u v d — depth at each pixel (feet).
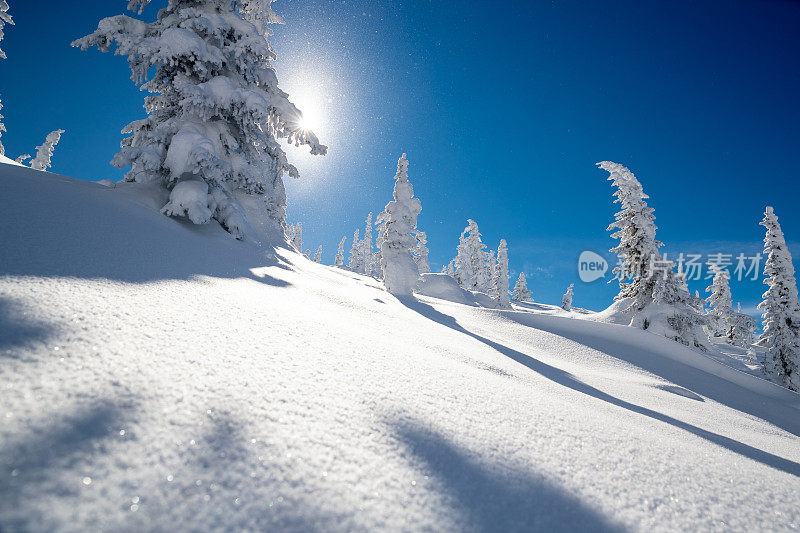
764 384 45.70
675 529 4.48
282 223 62.44
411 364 9.53
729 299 142.92
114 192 25.34
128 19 34.24
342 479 4.05
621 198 79.15
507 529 3.90
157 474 3.46
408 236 80.12
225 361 6.29
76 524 2.79
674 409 19.15
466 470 4.82
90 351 5.22
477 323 50.08
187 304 8.99
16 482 2.97
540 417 7.59
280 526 3.28
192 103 31.76
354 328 13.30
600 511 4.56
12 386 3.98
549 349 42.11
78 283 8.05
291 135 50.06
